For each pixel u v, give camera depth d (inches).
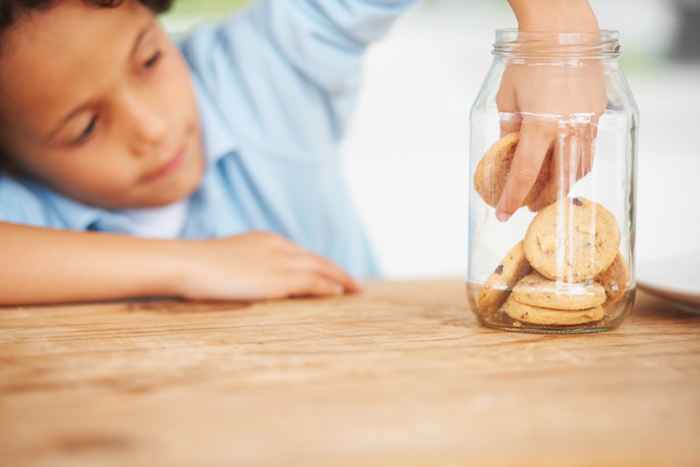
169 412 26.6
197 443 24.9
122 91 44.8
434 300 40.1
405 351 31.5
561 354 31.0
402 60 142.6
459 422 25.9
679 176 124.8
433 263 101.9
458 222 112.4
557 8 34.8
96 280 40.2
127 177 47.5
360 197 116.9
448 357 30.8
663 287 36.4
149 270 40.6
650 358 30.6
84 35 43.2
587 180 33.3
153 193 49.4
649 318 36.0
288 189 57.6
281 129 56.4
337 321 36.0
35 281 39.7
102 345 32.7
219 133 54.2
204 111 54.5
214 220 55.5
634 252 34.3
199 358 31.0
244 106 56.3
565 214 32.9
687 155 132.0
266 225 57.9
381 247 104.7
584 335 33.4
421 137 135.3
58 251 40.3
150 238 42.3
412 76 142.8
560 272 32.9
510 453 24.5
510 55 33.2
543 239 32.9
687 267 40.3
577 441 25.0
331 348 32.0
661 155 131.9
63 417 26.4
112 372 29.6
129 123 45.4
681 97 138.3
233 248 42.2
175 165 49.2
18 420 26.2
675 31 138.1
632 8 138.3
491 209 33.6
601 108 33.1
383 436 25.2
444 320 35.9
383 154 131.6
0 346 32.7
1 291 39.5
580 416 26.2
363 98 142.0
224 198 56.4
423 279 45.7
